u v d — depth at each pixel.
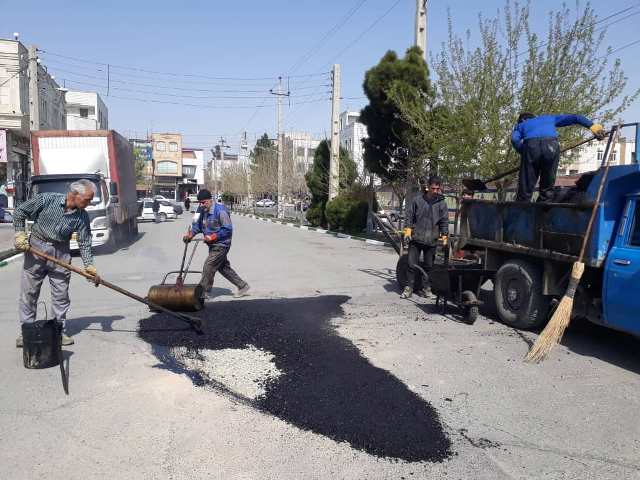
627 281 5.36
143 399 4.49
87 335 6.31
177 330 6.55
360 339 6.35
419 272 8.91
